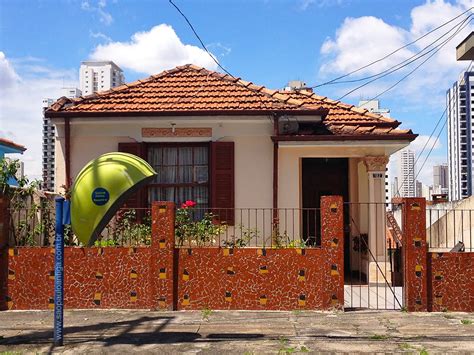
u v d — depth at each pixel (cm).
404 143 1010
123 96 1128
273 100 1095
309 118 1048
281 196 1057
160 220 794
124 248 802
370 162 1038
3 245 818
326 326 696
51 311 802
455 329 678
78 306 801
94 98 1122
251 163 1062
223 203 1052
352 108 1215
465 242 1281
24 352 604
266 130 1061
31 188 926
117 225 942
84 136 1071
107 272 803
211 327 696
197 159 1083
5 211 823
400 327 689
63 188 996
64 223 632
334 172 1216
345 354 582
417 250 775
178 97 1123
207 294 797
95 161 650
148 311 786
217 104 1075
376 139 1011
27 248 816
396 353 579
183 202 1076
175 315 761
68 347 619
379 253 1023
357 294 945
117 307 798
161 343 628
